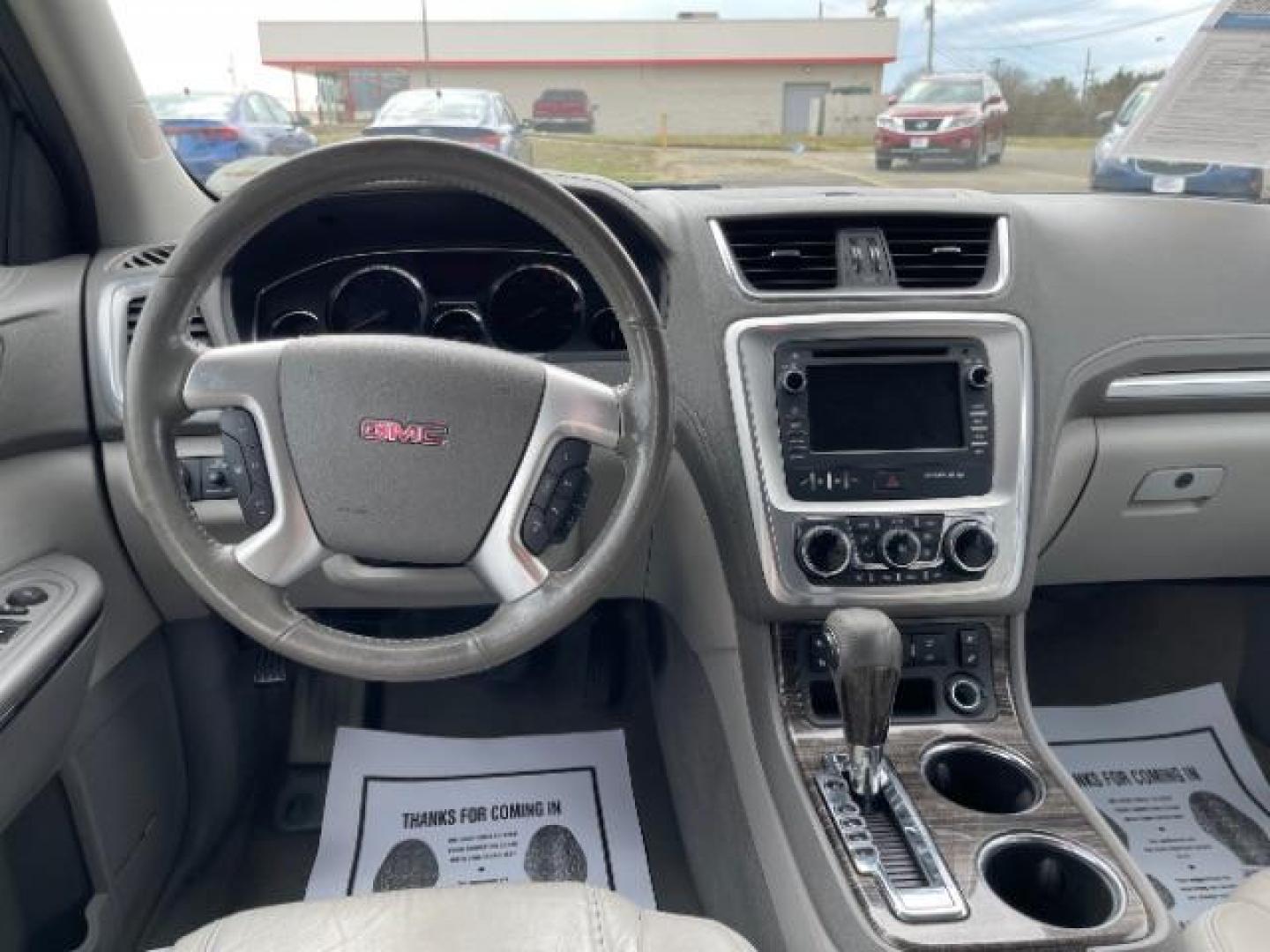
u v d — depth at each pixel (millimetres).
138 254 1380
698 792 1419
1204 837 1494
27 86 1301
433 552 907
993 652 1241
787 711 1193
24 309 1198
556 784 1596
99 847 1224
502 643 907
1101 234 1411
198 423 1246
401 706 1753
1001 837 1036
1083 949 920
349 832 1499
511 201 836
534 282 1341
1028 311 1244
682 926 848
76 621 1085
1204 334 1374
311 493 889
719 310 1226
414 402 870
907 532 1203
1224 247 1409
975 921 940
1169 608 1829
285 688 1750
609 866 1458
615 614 1815
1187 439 1421
